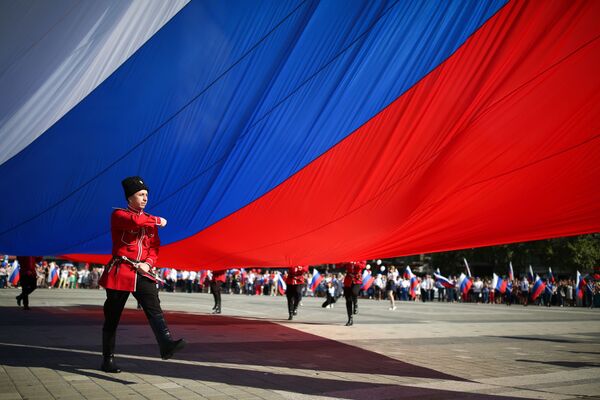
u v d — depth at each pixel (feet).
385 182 24.71
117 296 17.30
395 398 15.55
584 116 20.38
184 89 23.93
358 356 24.02
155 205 27.27
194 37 22.62
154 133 25.21
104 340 18.15
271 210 26.61
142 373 18.34
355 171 24.34
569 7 17.76
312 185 25.13
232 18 21.86
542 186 23.24
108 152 26.40
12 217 29.78
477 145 22.53
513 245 137.90
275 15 21.52
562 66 19.36
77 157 26.96
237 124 23.90
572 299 109.50
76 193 27.99
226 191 25.99
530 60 19.65
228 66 22.93
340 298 111.45
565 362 24.13
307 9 21.03
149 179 26.40
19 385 15.97
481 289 118.32
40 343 25.08
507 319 56.29
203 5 21.80
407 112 22.17
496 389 17.30
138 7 22.95
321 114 22.95
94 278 124.77
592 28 18.06
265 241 30.07
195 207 27.09
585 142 20.99
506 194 24.26
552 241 133.28
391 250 31.89
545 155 21.94
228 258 34.04
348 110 22.65
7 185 28.19
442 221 27.32
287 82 22.61
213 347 25.67
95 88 24.76
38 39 24.22
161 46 23.16
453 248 31.32
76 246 31.81
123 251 17.22
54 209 28.94
